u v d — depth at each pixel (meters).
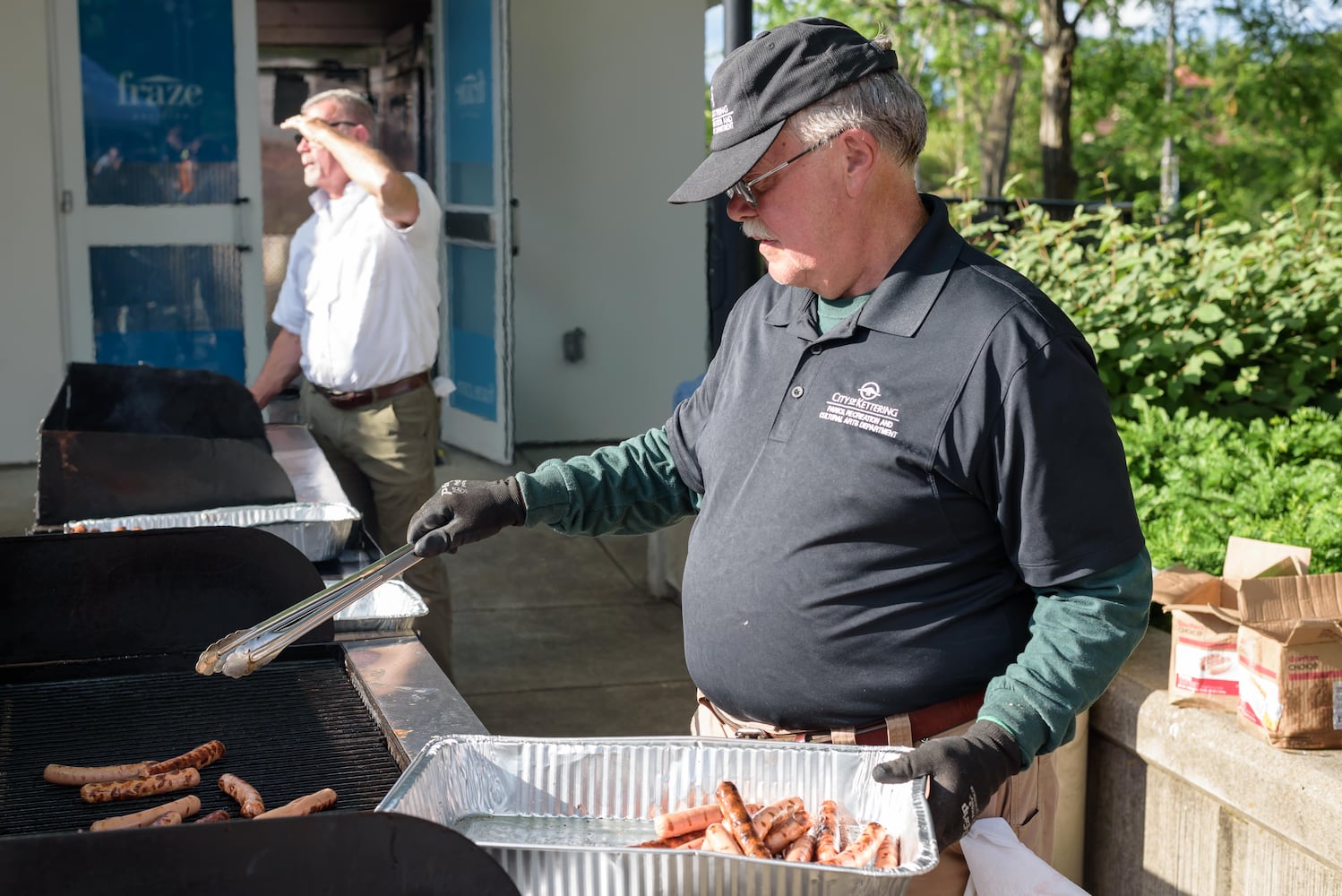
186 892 1.12
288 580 2.10
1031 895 1.49
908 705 1.60
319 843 1.14
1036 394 1.49
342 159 3.83
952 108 23.47
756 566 1.66
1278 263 4.77
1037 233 5.12
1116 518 1.51
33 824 1.59
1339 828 2.14
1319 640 2.25
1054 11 13.62
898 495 1.56
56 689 2.00
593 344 7.58
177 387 3.49
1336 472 3.38
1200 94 18.16
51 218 6.52
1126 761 2.65
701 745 1.46
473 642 4.80
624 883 1.23
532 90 7.23
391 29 9.14
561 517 1.86
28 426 6.64
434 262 4.14
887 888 1.21
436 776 1.42
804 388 1.65
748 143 1.55
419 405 4.11
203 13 6.59
